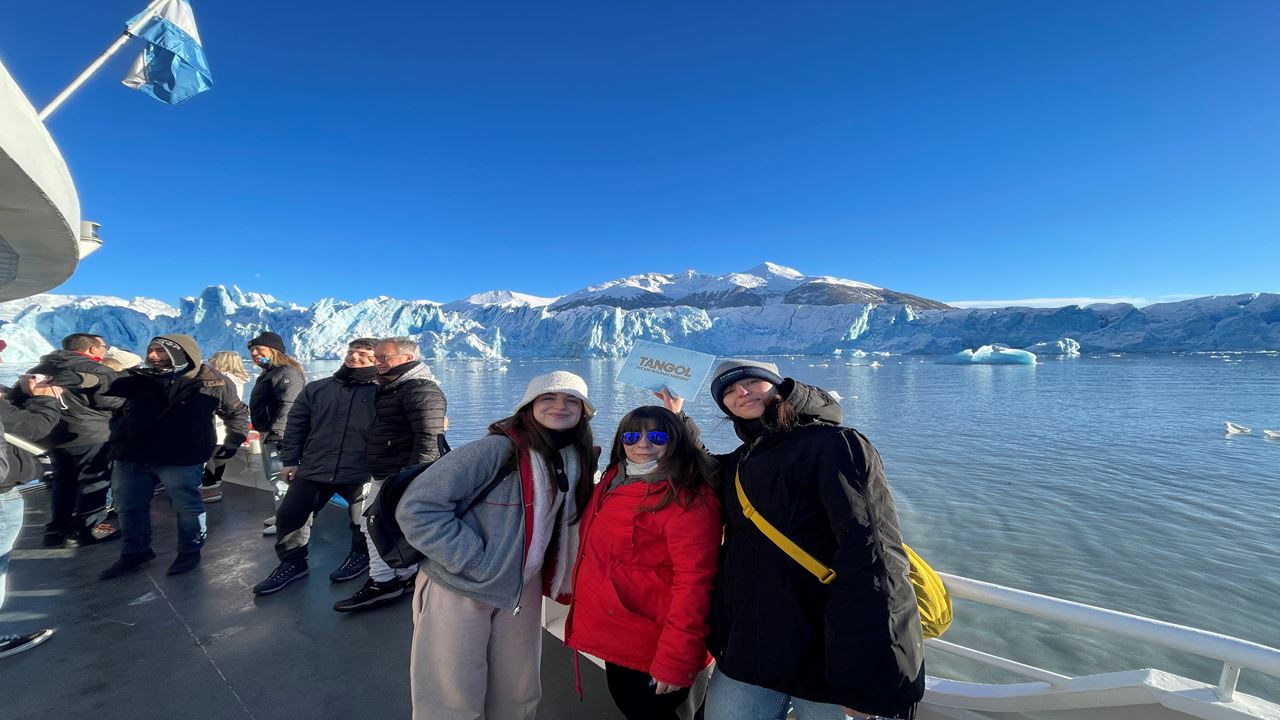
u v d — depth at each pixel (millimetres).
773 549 1371
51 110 3412
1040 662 7766
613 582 1601
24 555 3459
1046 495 15578
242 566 3281
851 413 33719
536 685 1756
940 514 14164
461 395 51281
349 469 3053
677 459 1564
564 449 1774
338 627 2586
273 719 1991
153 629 2570
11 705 2055
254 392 4039
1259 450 21062
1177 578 10477
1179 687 1447
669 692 1507
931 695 1846
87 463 3697
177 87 4520
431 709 1610
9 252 2789
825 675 1309
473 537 1559
